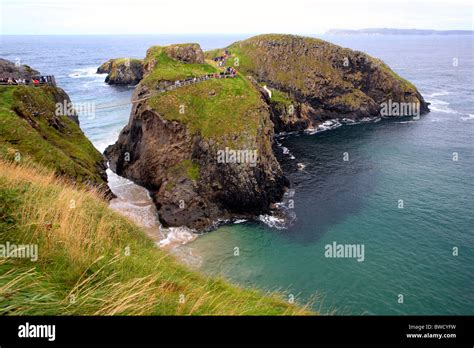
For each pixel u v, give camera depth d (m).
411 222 51.44
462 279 39.09
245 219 54.41
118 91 139.88
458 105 129.75
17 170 15.50
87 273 9.10
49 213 11.27
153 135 63.44
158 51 86.38
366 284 38.31
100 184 43.00
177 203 54.56
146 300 8.37
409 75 199.12
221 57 117.81
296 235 48.88
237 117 64.06
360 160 77.62
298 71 115.75
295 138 96.50
